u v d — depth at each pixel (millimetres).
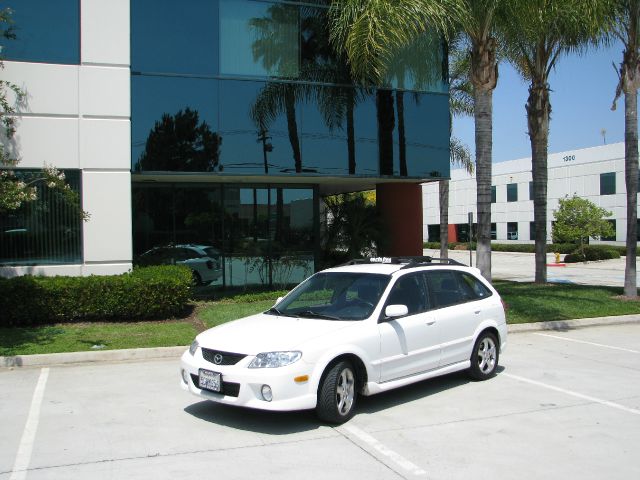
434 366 7152
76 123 12484
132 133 13117
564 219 37625
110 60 12703
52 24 12391
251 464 5016
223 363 5934
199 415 6398
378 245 17734
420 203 17906
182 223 15211
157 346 9625
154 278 11852
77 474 4793
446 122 15453
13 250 12180
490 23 13195
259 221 15844
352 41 12680
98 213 12602
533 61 18000
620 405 6812
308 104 14406
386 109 14969
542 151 18375
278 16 14297
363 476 4773
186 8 13570
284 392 5625
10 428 5969
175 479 4699
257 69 14094
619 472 4863
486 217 13305
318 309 6992
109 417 6328
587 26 14195
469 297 7977
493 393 7324
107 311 11570
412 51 15172
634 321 13570
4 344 9641
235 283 15547
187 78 13531
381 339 6484
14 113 12055
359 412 6512
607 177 44375
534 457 5191
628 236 15805
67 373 8383
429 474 4816
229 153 13766
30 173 12250
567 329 12570
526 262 36719
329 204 18297
